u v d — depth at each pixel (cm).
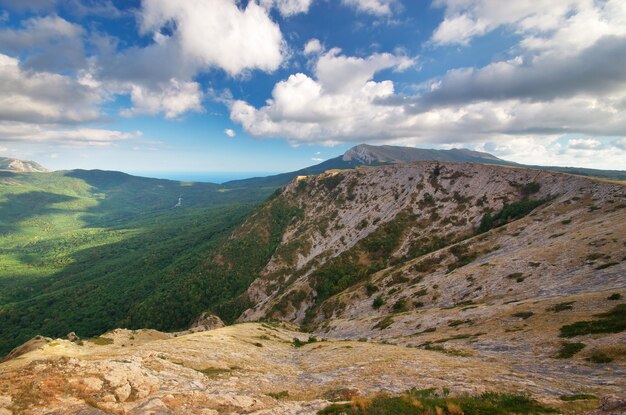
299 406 2312
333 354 5100
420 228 17150
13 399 2008
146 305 19888
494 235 11181
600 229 7781
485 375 2883
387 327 7644
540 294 6166
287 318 14738
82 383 2284
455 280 8700
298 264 19700
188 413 2117
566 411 1845
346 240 19412
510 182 16538
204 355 4328
